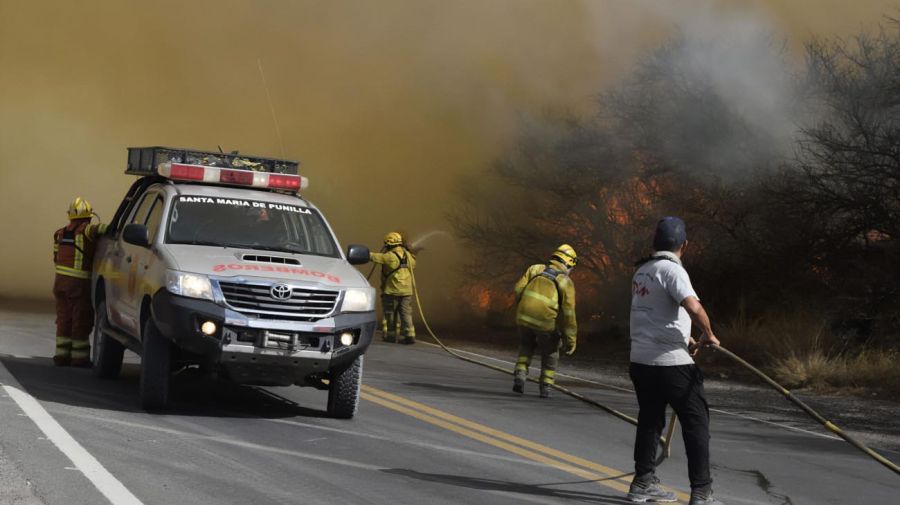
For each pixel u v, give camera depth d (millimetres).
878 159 18938
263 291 9797
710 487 7332
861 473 9469
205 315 9625
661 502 7609
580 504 7453
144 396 9953
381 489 7445
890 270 18797
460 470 8391
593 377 16797
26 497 6328
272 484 7309
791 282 20281
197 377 12625
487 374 16031
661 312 7379
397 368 15875
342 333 10016
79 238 13203
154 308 9875
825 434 11781
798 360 16844
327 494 7137
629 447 10141
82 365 13352
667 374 7312
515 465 8781
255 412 10586
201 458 7996
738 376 17391
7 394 10328
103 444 8227
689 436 7316
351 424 10273
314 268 10391
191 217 11078
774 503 8008
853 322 19141
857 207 19078
